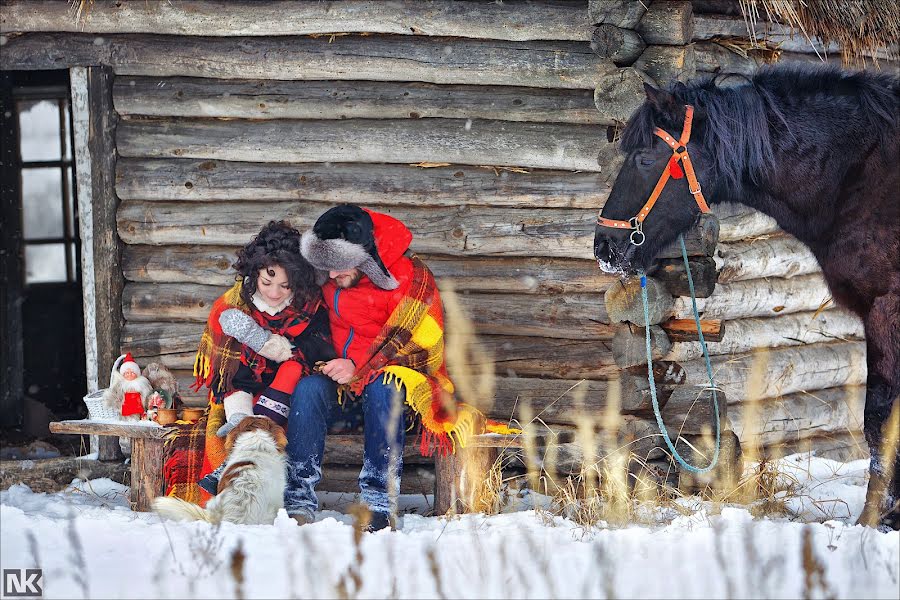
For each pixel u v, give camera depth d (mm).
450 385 8867
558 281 9883
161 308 10797
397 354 8422
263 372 8656
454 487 8789
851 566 6598
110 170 10781
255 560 6852
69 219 14125
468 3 9898
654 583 6387
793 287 11750
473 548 7219
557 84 9742
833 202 8281
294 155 10430
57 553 7055
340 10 10148
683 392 9570
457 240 10062
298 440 8211
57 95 13844
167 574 6582
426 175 10219
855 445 12273
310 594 6203
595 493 8680
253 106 10477
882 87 8305
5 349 13570
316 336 8648
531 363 9961
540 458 9656
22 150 13898
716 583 6363
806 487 9742
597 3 9188
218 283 10727
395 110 10195
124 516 8352
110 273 10812
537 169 10031
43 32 10914
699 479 9281
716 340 9352
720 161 8305
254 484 7832
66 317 14320
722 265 10445
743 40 10625
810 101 8367
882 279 8141
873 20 10414
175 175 10680
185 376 10820
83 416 14000
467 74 9953
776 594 6121
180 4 10523
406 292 8562
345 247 8203
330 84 10414
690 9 9273
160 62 10625
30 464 10586
